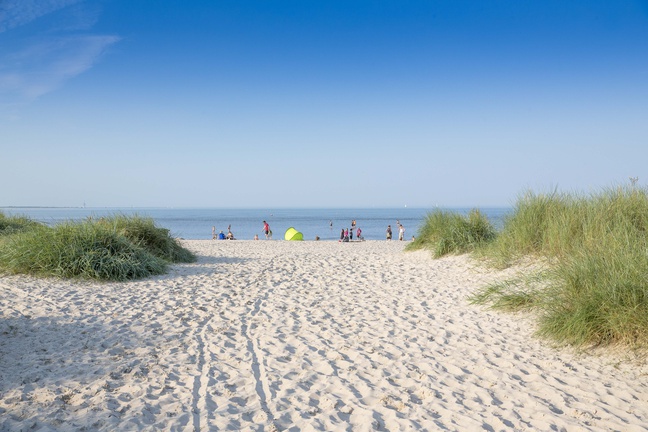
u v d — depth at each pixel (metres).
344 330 6.55
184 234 61.53
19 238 11.13
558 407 4.09
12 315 6.93
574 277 6.14
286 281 10.48
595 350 5.23
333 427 3.77
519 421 3.83
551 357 5.26
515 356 5.37
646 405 4.05
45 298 8.11
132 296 8.60
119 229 12.78
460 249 12.54
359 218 146.25
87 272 9.88
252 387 4.60
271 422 3.85
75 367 5.01
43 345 5.71
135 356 5.43
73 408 4.04
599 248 6.73
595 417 3.87
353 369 5.05
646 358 4.83
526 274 8.58
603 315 5.34
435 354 5.52
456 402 4.22
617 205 9.26
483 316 7.06
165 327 6.65
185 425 3.83
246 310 7.73
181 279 10.58
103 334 6.22
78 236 10.75
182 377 4.86
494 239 11.75
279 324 6.88
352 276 11.05
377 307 7.90
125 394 4.37
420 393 4.44
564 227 9.12
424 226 15.16
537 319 6.34
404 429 3.71
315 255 16.22
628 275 5.53
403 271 11.56
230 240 29.78
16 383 4.54
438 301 8.20
